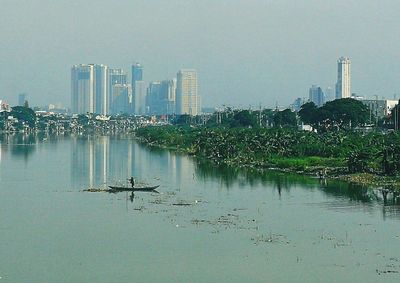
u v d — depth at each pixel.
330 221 143.62
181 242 124.06
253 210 158.12
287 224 140.50
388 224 140.00
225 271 104.81
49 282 99.44
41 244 123.12
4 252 117.25
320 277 101.31
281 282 99.00
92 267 107.38
